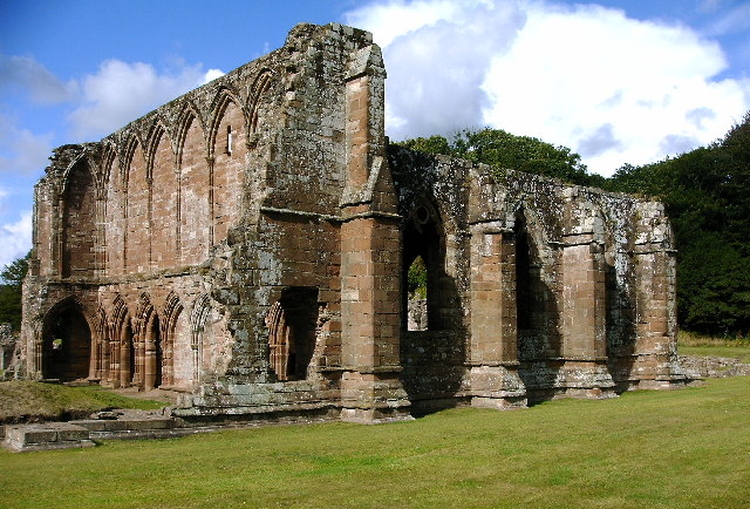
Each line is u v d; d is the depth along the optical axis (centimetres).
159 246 3981
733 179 7231
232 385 2209
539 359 3186
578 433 1934
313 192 2425
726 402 2512
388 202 2433
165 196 3944
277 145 2358
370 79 2469
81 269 4412
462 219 2908
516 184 3200
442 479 1427
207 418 2144
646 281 3703
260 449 1778
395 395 2377
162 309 3819
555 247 3316
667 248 3694
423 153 2805
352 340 2411
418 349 2714
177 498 1295
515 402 2778
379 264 2384
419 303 5112
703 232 6850
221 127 3575
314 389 2372
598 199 3562
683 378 3659
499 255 2828
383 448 1764
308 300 2459
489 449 1722
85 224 4444
